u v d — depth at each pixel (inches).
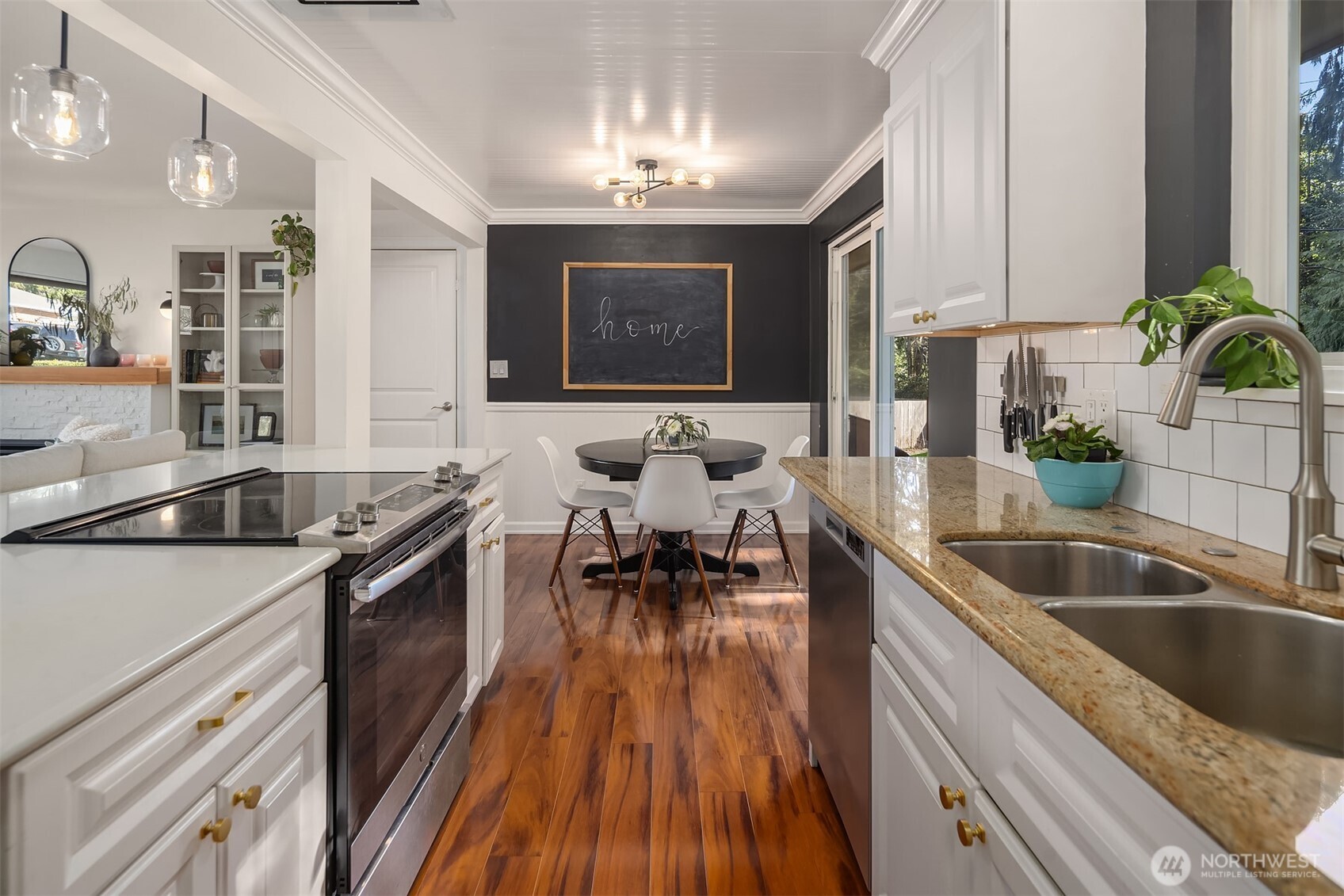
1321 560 37.6
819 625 77.5
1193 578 44.2
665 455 130.5
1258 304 43.5
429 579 65.2
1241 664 38.1
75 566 44.0
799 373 200.4
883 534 52.5
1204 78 52.2
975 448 97.3
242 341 193.2
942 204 69.7
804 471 84.8
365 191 119.6
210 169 86.3
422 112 124.1
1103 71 59.2
